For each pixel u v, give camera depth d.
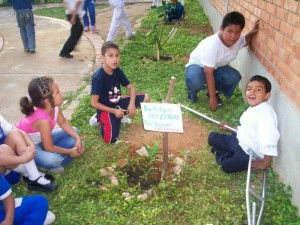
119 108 2.28
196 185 1.81
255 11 2.45
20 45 4.46
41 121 1.77
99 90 2.11
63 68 3.61
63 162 1.91
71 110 2.62
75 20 3.69
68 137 2.03
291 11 1.73
